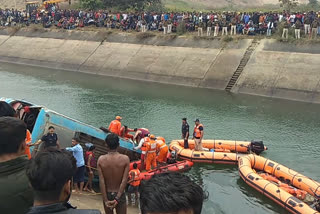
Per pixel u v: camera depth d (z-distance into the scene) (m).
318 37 30.59
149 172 12.71
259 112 23.50
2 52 45.38
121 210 7.09
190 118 22.28
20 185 3.01
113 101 26.06
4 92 28.39
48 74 36.53
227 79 30.00
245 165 14.23
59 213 2.58
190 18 38.19
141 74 33.97
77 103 25.41
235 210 11.92
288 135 19.38
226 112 23.52
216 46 33.62
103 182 6.95
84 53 39.66
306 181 13.09
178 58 33.97
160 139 14.28
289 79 27.67
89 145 11.82
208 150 16.42
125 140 13.62
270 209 12.03
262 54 30.72
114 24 42.44
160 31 38.91
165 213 1.92
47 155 2.68
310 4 54.94
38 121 11.12
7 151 3.12
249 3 77.88
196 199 1.96
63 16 47.31
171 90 29.58
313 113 23.23
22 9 65.69
